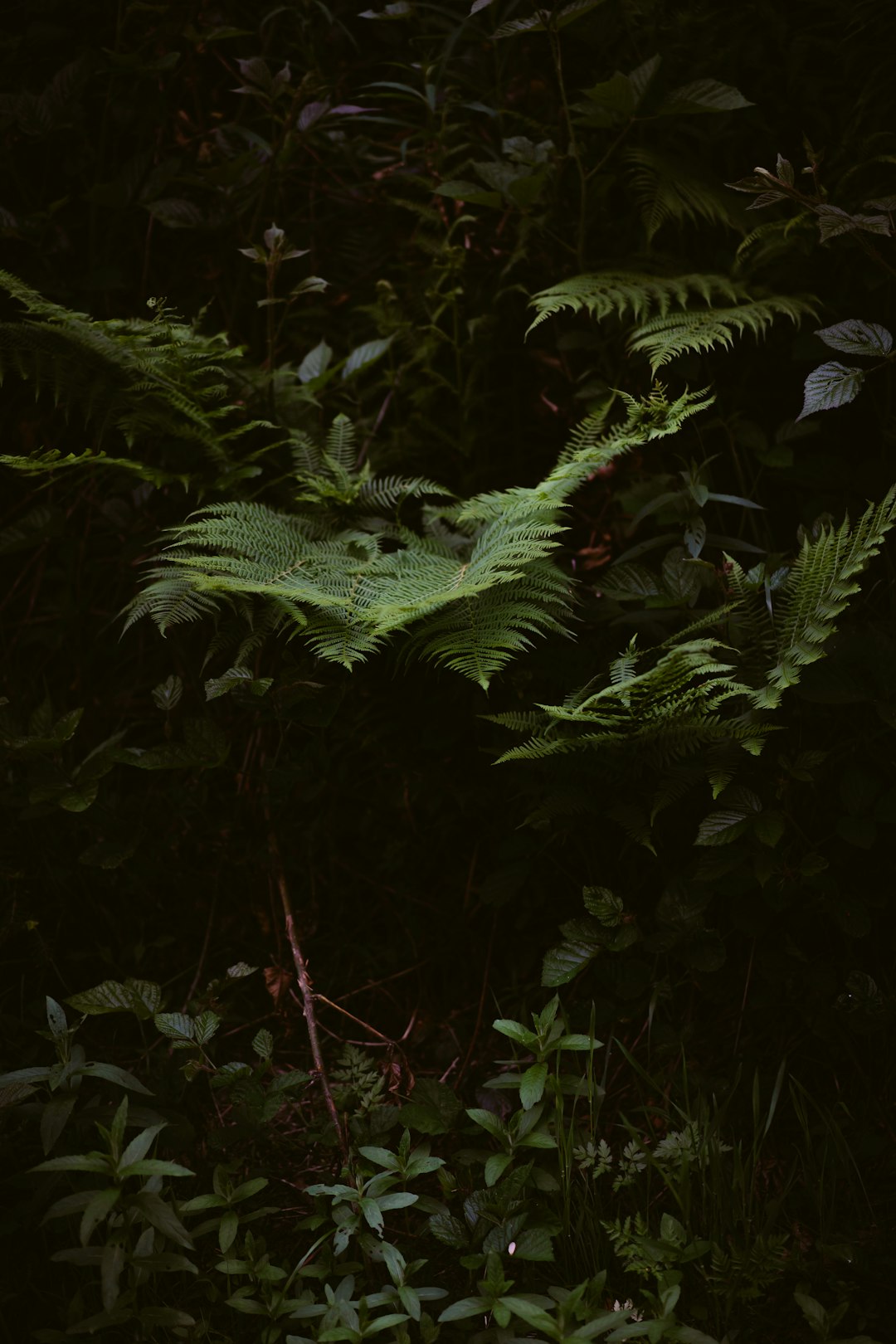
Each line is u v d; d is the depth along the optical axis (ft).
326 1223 7.06
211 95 10.17
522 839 8.45
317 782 9.05
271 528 7.88
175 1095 7.70
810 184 8.68
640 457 9.30
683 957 7.86
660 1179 7.27
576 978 8.43
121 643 10.00
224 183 9.57
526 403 9.89
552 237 9.10
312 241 10.05
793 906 7.88
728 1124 7.61
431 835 9.34
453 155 9.75
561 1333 5.58
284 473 9.23
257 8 10.00
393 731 8.98
